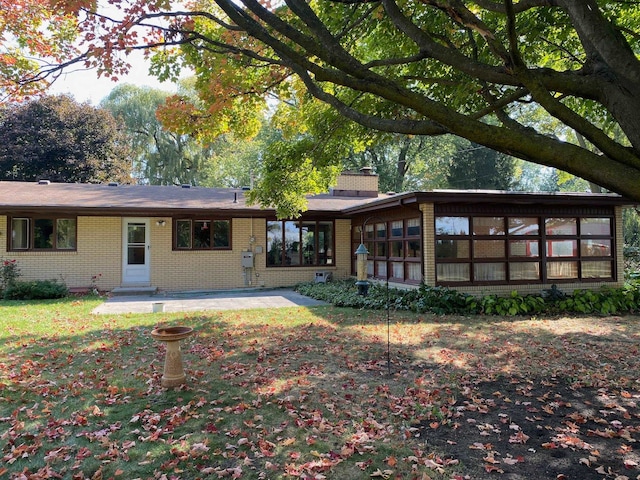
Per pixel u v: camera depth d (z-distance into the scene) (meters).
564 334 7.73
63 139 24.77
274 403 4.39
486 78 3.64
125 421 3.94
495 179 32.34
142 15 4.36
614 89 3.21
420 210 10.80
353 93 7.64
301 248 15.55
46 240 13.33
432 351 6.43
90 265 13.63
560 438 3.64
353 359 5.97
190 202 14.56
